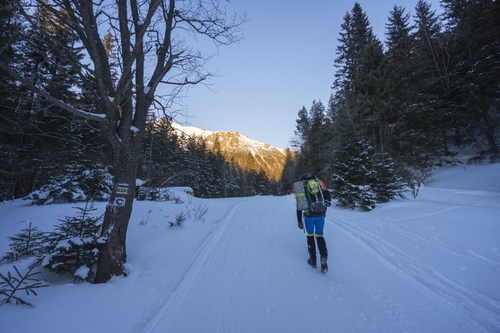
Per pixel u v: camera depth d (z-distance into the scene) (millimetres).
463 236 6066
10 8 3977
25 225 7473
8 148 12883
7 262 5195
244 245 6488
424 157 24844
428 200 11594
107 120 4391
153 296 3898
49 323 3053
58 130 12328
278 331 3078
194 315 3438
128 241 6410
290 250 6070
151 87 5242
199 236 7191
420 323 3135
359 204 11359
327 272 4750
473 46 24328
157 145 23047
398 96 23281
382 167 12602
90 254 4438
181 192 16609
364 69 24828
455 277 4258
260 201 16812
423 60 24359
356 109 24594
